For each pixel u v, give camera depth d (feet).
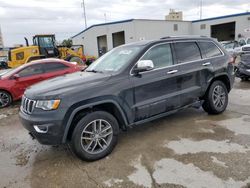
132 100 12.82
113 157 12.17
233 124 15.48
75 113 11.17
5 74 27.25
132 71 12.94
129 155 12.27
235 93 24.45
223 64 17.13
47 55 57.57
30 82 26.50
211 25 109.09
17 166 12.14
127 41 100.53
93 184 10.07
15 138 16.10
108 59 15.14
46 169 11.59
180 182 9.71
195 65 15.51
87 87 11.57
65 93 11.02
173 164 11.09
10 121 20.18
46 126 10.74
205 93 16.60
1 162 12.68
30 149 14.11
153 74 13.52
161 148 12.78
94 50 116.78
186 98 15.24
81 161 12.03
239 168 10.35
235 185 9.26
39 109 10.94
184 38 15.70
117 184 9.94
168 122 16.58
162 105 14.05
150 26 100.94
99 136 11.98
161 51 14.32
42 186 10.23
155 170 10.73
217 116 17.24
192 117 17.30
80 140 11.41
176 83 14.57
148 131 15.24
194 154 11.85
